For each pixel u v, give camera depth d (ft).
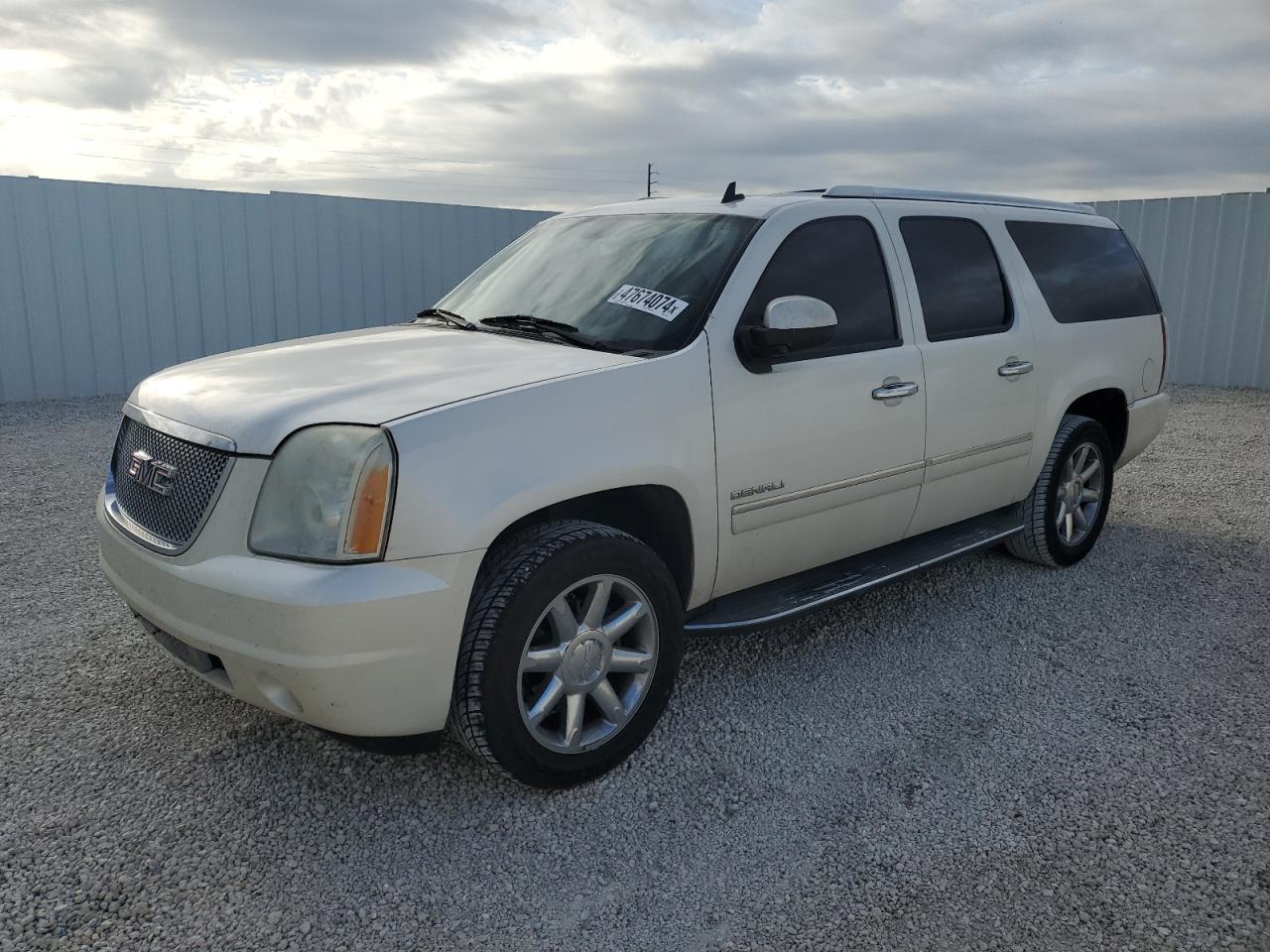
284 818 9.30
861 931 7.88
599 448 9.61
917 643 13.78
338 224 40.73
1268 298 40.52
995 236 15.15
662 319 11.06
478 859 8.79
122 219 36.29
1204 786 10.04
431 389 9.33
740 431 10.96
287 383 9.85
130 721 11.08
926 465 13.38
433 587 8.48
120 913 7.91
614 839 9.13
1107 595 15.72
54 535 18.54
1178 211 42.11
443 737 10.21
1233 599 15.57
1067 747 10.88
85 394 36.63
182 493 9.29
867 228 13.12
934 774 10.31
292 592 8.17
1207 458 26.86
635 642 10.34
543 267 13.17
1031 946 7.71
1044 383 15.39
